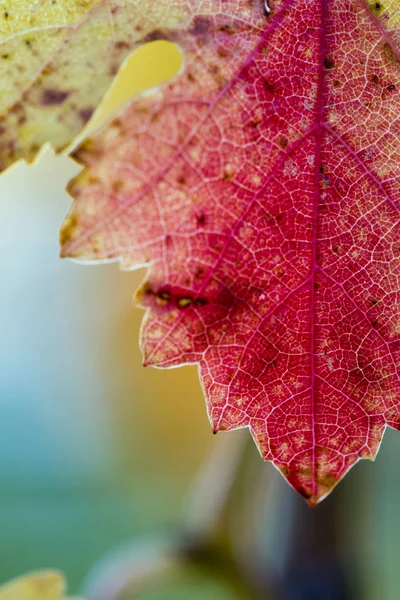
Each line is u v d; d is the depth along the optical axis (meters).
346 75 0.20
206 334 0.20
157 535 0.32
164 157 0.20
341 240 0.20
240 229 0.20
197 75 0.20
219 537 0.31
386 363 0.21
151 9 0.20
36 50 0.20
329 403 0.21
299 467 0.21
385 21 0.20
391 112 0.20
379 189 0.20
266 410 0.21
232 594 0.32
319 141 0.20
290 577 0.31
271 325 0.20
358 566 0.32
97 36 0.20
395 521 0.63
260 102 0.20
